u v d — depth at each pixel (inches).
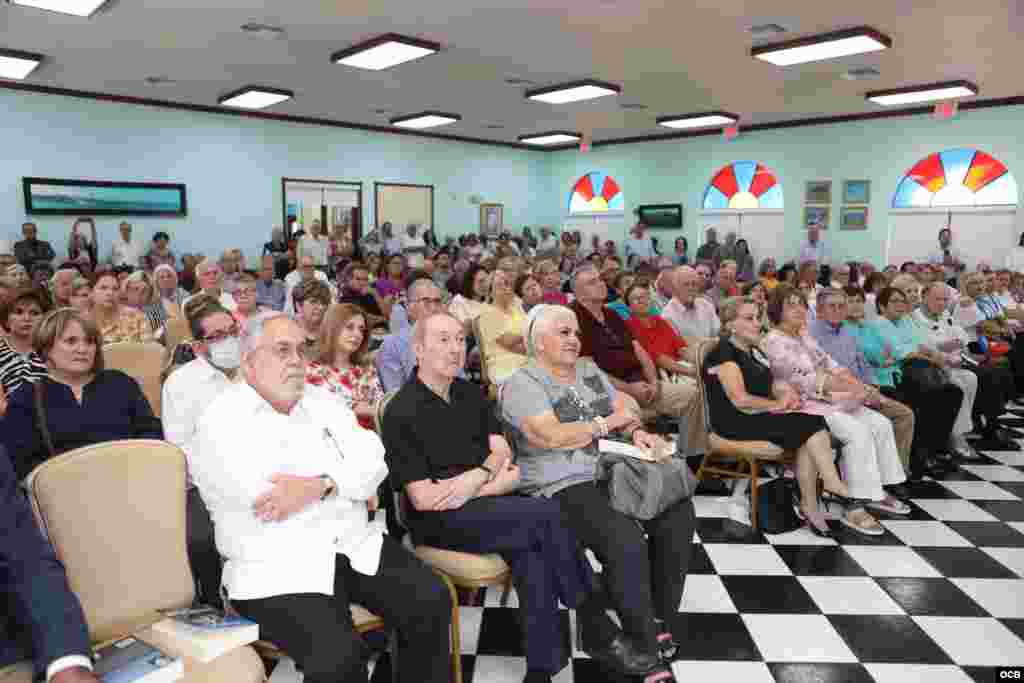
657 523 94.2
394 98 366.6
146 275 191.6
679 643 95.7
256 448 71.1
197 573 88.6
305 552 70.7
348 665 64.1
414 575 74.9
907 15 223.6
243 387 73.4
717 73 305.1
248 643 62.5
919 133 406.0
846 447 130.9
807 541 128.3
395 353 140.1
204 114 400.2
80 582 60.7
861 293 177.2
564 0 209.5
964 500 149.2
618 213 548.4
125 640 58.9
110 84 337.7
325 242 424.8
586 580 85.5
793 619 102.0
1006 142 376.8
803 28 237.3
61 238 359.6
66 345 88.3
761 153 467.8
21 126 342.0
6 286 159.6
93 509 61.8
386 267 313.0
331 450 76.4
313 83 329.1
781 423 128.4
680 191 510.9
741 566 118.7
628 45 259.0
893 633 98.3
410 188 500.1
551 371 100.7
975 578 114.2
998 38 249.4
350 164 466.3
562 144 560.4
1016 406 231.0
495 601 107.1
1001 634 98.1
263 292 276.1
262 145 425.1
